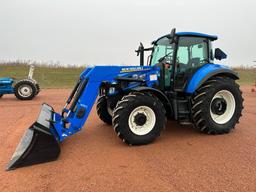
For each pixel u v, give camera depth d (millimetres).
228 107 4840
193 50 4938
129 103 3930
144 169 3148
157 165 3264
